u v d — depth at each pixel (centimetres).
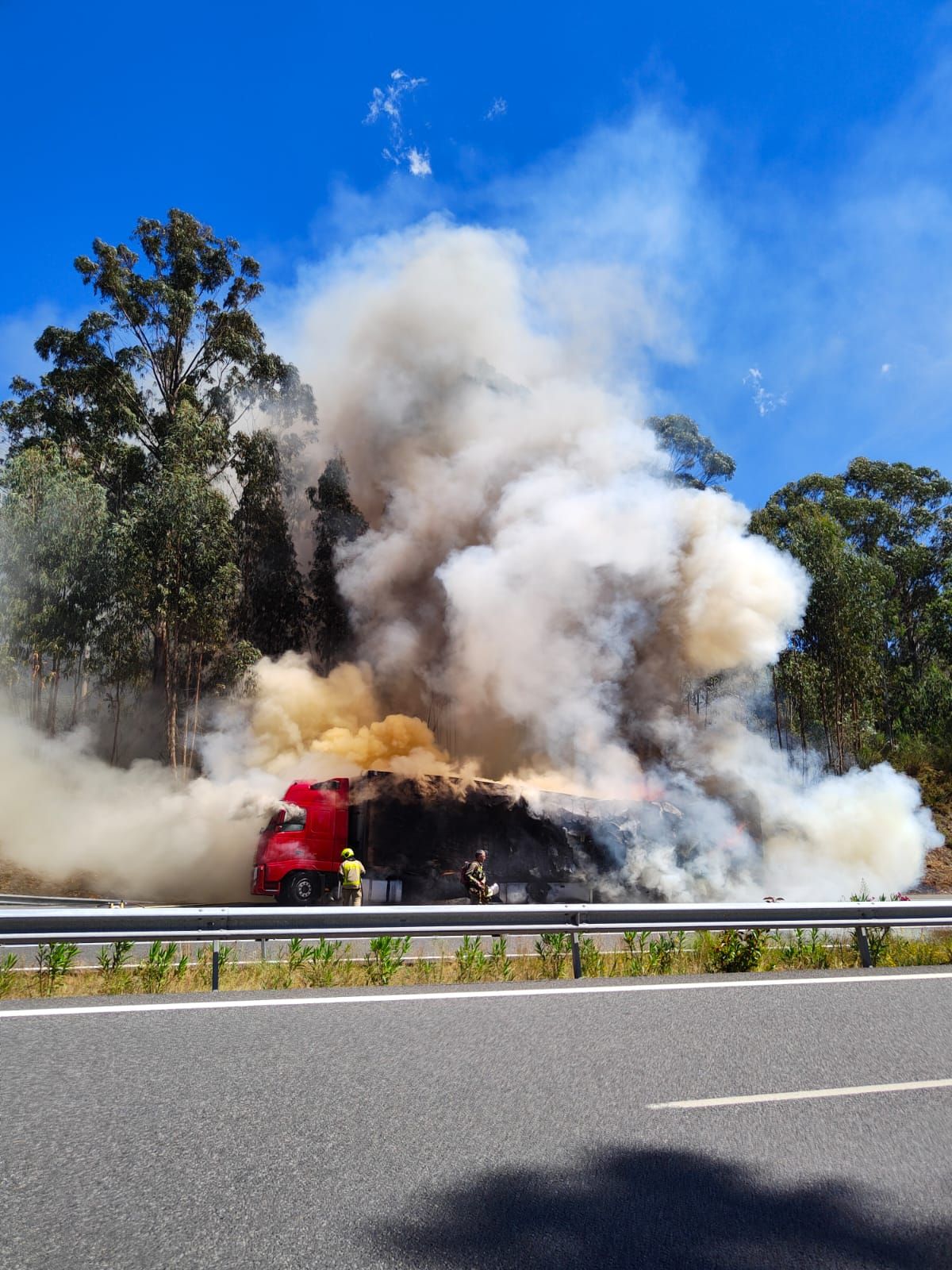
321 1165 402
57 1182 379
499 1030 630
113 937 778
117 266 4150
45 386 4112
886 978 855
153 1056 555
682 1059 571
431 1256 331
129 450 4034
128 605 3450
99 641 3491
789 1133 458
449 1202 373
